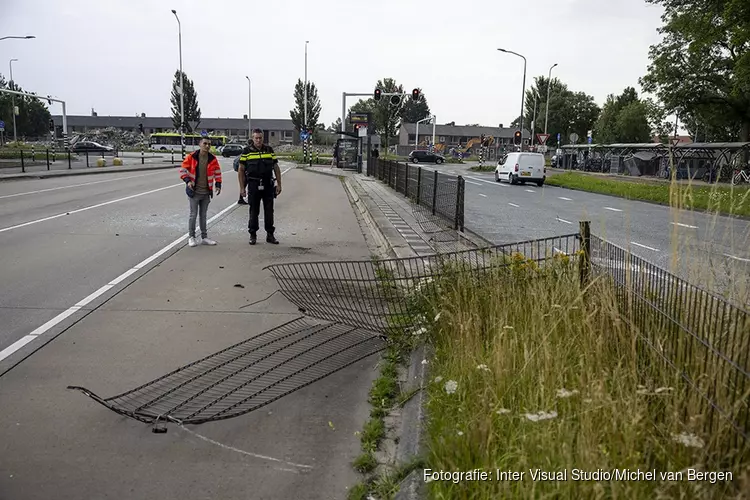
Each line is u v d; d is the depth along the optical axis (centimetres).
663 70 3678
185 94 9956
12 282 738
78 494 304
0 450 346
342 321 570
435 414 354
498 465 276
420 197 1666
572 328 389
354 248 1034
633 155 4175
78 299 667
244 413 388
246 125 12600
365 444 355
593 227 1391
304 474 327
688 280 360
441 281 519
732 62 3462
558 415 304
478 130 12850
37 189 2053
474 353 395
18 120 8562
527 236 1208
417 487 291
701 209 1391
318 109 8725
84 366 475
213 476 324
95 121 12688
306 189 2464
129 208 1523
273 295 693
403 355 496
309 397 423
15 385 436
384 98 7244
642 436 277
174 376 455
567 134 8688
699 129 5100
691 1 3014
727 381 276
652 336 353
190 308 639
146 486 313
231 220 1355
